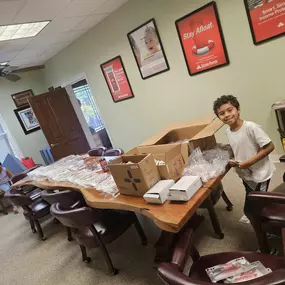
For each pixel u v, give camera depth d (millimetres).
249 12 2719
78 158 3537
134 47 4027
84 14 3754
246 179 1819
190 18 3186
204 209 2613
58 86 6238
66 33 4414
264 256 1256
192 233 1311
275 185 2609
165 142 2242
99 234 2127
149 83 4141
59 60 5777
